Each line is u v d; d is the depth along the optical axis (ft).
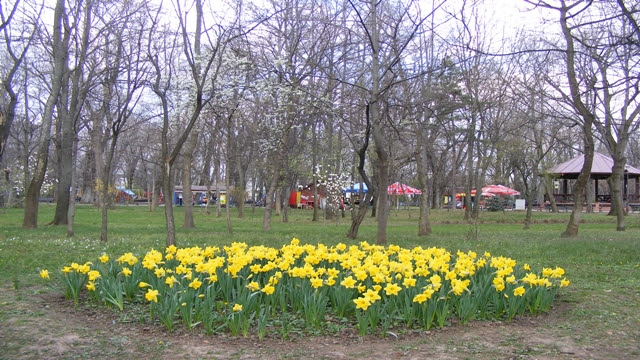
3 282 27.12
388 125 54.29
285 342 17.24
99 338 17.54
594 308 22.48
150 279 21.95
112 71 52.37
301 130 87.15
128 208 156.04
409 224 89.04
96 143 72.08
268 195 69.51
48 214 101.71
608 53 35.88
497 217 106.42
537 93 59.06
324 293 19.89
